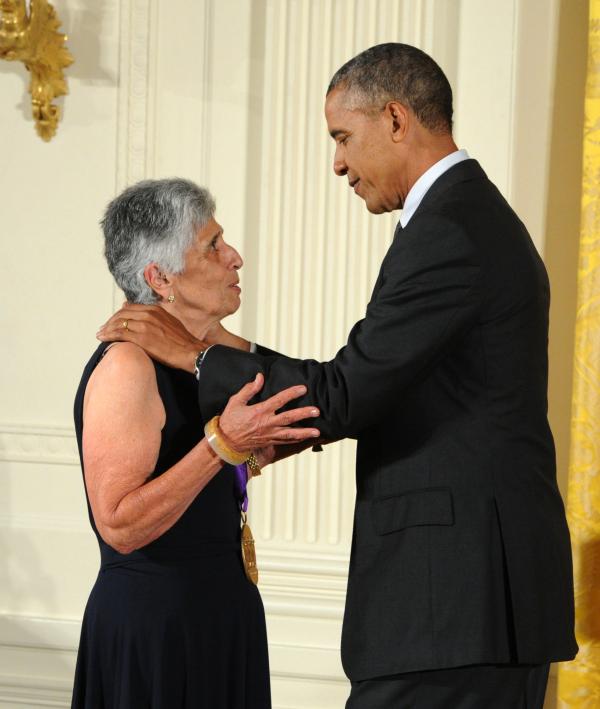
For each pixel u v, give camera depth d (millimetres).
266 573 4598
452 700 2607
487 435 2588
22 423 4789
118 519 2498
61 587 4777
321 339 4602
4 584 4809
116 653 2635
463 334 2576
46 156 4734
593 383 3953
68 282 4762
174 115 4633
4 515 4812
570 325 4445
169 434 2648
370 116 2709
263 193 4609
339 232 4574
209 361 2617
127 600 2629
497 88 4387
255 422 2480
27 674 4738
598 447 3959
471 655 2510
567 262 4426
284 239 4605
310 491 4602
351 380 2527
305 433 2533
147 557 2637
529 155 4391
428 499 2584
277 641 4582
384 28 4512
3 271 4797
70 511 4781
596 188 3918
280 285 4609
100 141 4695
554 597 2627
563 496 4473
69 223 4742
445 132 2742
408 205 2715
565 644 2650
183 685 2643
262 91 4598
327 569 4555
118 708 2627
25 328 4797
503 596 2562
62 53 4625
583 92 4355
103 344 2701
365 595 2656
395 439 2645
